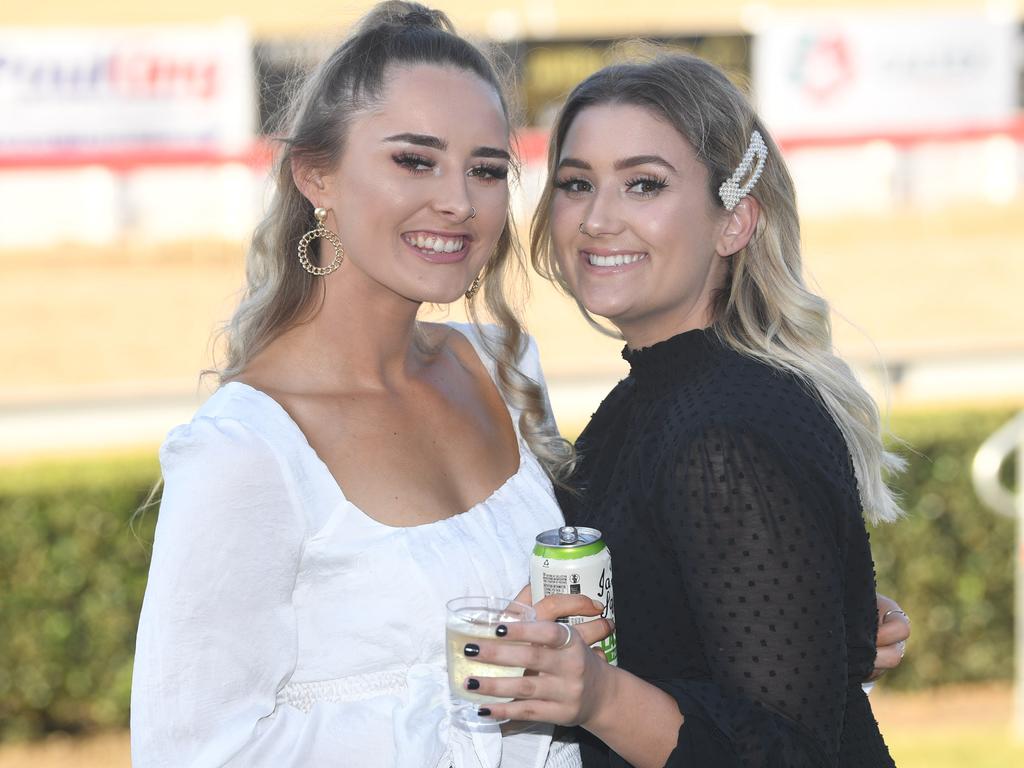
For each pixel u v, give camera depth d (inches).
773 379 87.2
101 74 534.6
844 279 489.7
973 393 351.6
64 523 236.8
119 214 530.9
